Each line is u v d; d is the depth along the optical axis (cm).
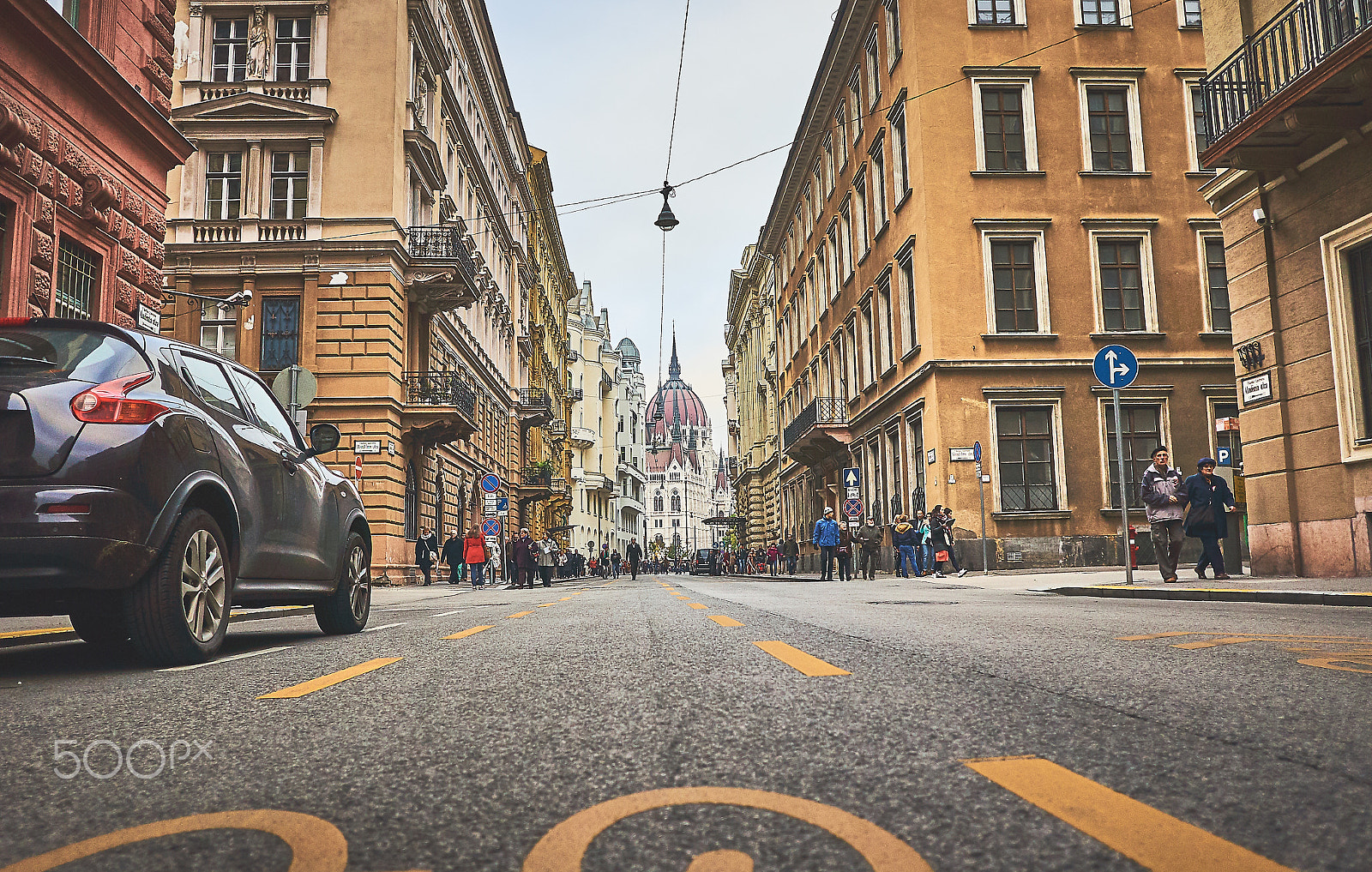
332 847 189
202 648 532
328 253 2595
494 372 4147
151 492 493
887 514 2855
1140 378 2388
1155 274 2423
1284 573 1304
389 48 2669
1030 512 2319
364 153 2630
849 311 3256
